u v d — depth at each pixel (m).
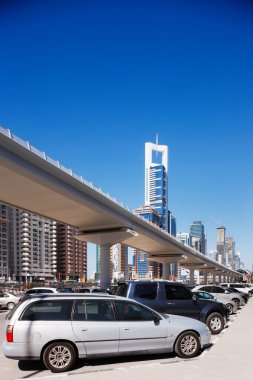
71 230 176.12
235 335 12.69
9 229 161.00
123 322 8.80
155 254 94.06
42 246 166.50
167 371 7.82
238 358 8.96
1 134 28.44
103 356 8.52
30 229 161.12
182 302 12.80
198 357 9.14
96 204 45.81
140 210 188.62
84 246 185.62
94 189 43.22
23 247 158.50
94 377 7.43
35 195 39.19
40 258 165.00
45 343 8.21
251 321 17.56
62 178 37.50
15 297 28.50
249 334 12.95
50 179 35.78
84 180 41.22
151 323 9.06
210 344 10.98
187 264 125.12
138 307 9.13
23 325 8.23
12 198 40.22
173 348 9.21
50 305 8.53
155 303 12.41
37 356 8.19
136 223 60.81
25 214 159.50
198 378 7.33
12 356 8.09
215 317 13.51
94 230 58.12
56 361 8.27
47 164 34.25
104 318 8.71
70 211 47.34
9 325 8.28
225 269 161.38
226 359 8.86
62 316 8.47
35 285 68.50
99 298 8.87
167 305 12.53
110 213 50.34
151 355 9.67
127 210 54.56
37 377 7.53
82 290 33.12
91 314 8.66
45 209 45.72
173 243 85.25
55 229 173.75
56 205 43.81
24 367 8.77
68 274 171.00
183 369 7.96
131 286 12.60
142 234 65.25
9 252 160.25
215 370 7.89
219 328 13.52
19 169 31.66
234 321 17.56
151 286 12.68
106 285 56.59
